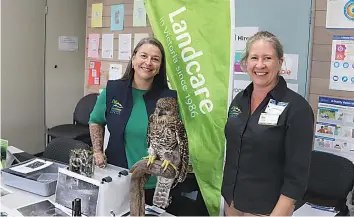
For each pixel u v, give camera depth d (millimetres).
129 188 1547
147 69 1646
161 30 1964
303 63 2549
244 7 2740
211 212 1876
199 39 1868
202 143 1871
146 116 1718
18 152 2406
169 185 1333
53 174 1799
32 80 4117
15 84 3945
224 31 1803
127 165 1742
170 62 1938
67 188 1556
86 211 1477
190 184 2043
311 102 2568
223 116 1824
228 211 1627
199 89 1875
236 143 1510
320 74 2508
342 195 2209
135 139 1734
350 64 2377
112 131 1771
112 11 3768
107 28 3854
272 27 2641
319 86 2521
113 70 3838
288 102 1370
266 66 1379
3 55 3785
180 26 1910
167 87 1782
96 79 4031
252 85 1521
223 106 1825
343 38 2381
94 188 1471
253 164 1454
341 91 2438
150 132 1357
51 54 4277
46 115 4332
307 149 1345
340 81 2430
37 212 1515
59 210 1539
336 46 2414
